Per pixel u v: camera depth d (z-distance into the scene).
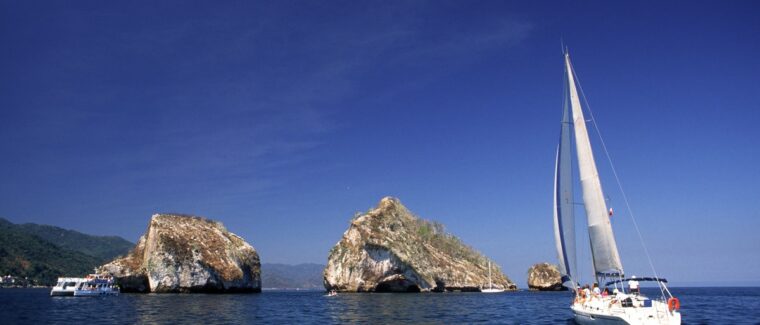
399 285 126.62
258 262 116.62
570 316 52.78
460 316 53.28
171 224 105.12
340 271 126.31
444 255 157.12
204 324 43.44
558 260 38.12
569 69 34.19
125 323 43.78
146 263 101.00
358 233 127.69
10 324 43.12
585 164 32.97
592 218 32.62
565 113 36.50
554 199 38.09
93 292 90.44
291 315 53.94
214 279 101.94
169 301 74.06
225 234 115.44
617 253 31.72
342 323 45.97
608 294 32.88
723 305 72.38
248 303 73.06
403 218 153.62
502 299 93.69
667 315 26.80
